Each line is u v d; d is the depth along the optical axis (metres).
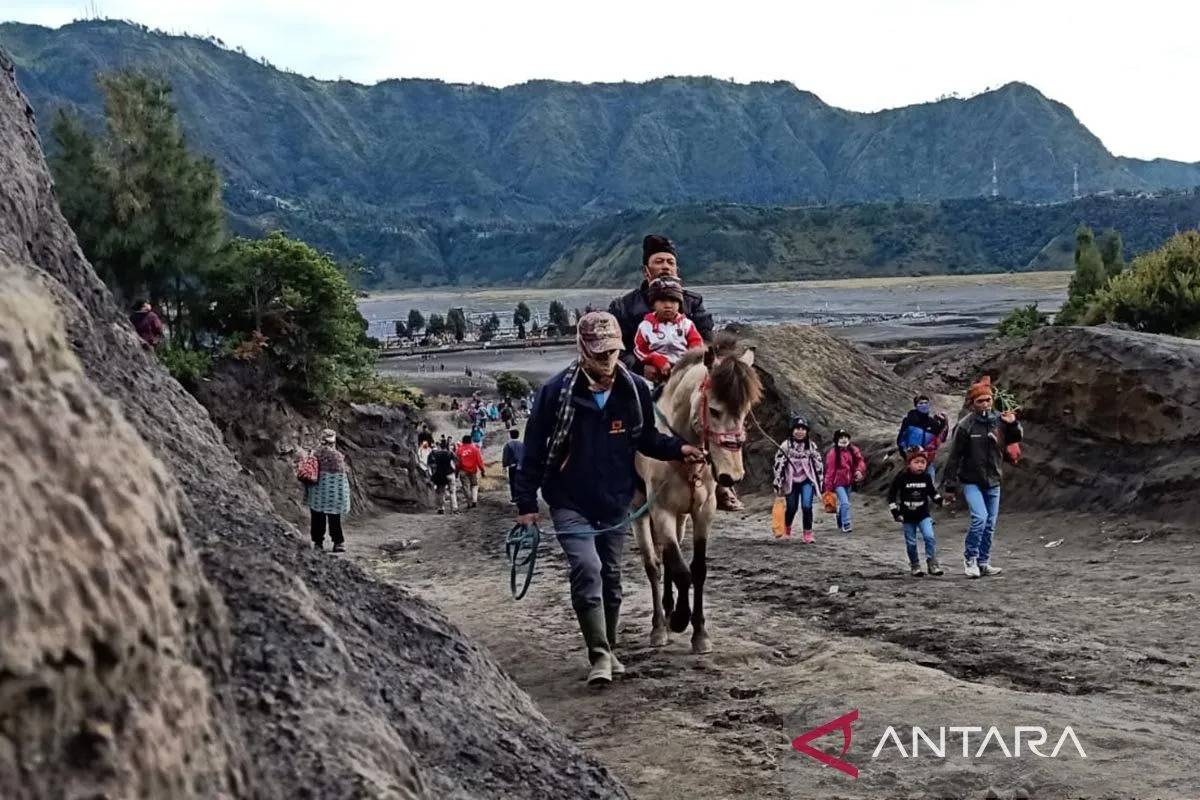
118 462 2.37
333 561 5.11
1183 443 13.53
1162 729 6.23
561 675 8.38
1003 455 13.93
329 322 23.39
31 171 6.37
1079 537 13.24
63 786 1.99
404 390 32.84
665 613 9.39
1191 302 21.33
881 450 19.56
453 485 25.44
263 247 22.91
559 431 7.73
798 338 25.28
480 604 11.87
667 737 6.61
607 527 8.00
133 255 20.41
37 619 1.97
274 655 3.36
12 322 2.27
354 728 3.27
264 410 22.03
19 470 2.08
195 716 2.39
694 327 9.31
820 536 15.81
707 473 8.48
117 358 5.49
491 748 4.43
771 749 6.25
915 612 10.09
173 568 2.54
